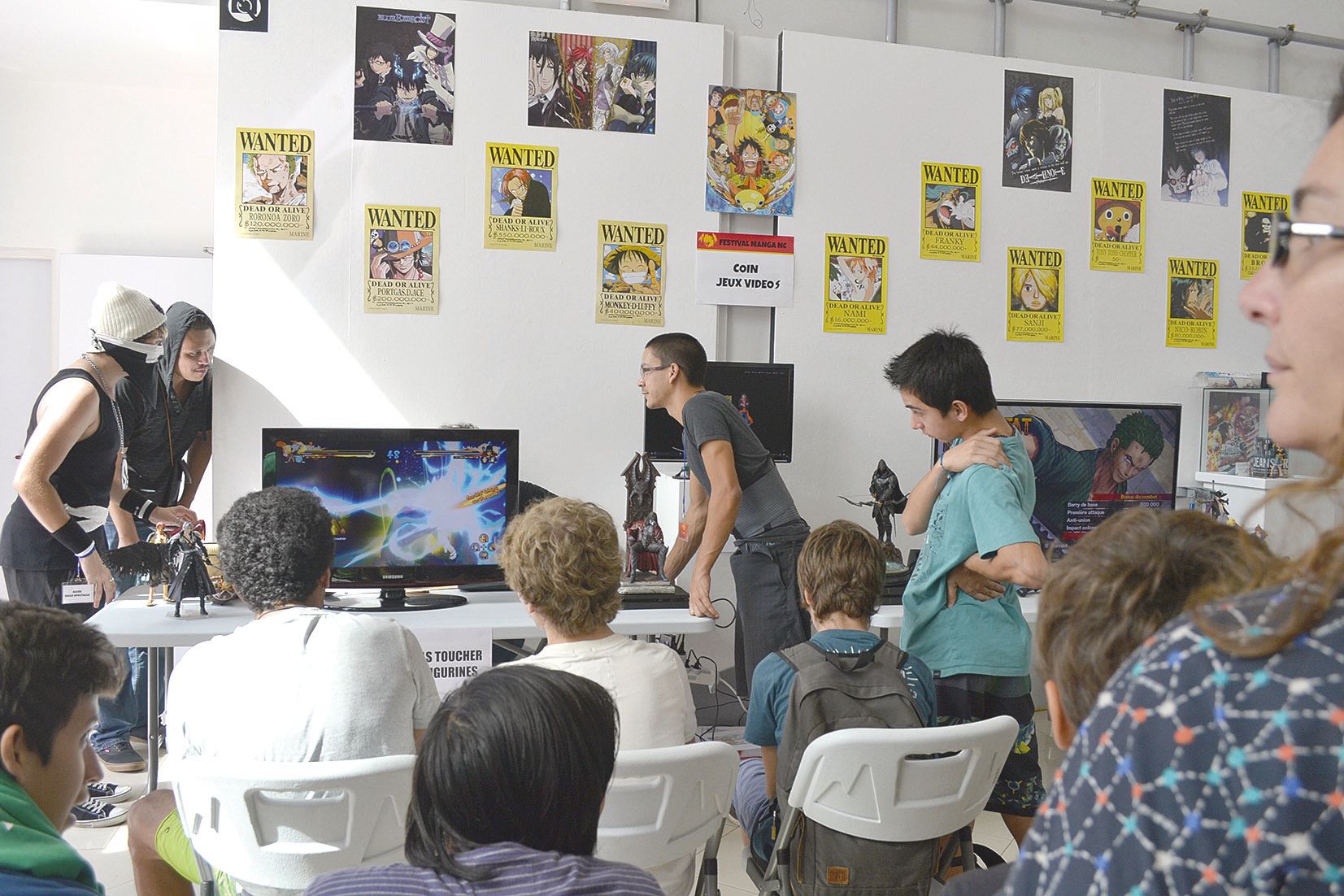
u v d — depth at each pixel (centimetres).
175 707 179
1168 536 79
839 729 202
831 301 443
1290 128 500
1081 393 476
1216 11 500
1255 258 498
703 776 184
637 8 430
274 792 170
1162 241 484
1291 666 47
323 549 203
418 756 107
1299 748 45
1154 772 49
